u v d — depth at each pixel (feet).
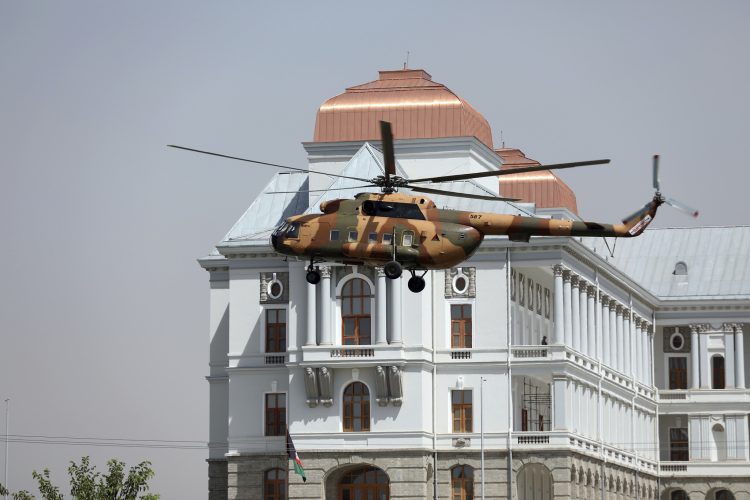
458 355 611.06
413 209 397.39
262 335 624.18
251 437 620.49
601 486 655.35
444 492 605.73
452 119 649.61
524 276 640.17
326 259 400.88
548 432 605.73
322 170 651.25
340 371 604.49
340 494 609.01
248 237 626.64
